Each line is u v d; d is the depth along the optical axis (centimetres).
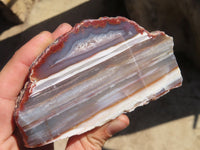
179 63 31
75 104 15
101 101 16
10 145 16
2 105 16
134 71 16
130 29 16
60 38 15
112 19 15
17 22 40
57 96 15
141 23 30
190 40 27
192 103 29
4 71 17
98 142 17
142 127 30
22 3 39
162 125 29
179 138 28
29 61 17
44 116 15
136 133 29
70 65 15
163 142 29
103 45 15
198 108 29
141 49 16
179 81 17
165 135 29
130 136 29
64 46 15
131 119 30
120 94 16
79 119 15
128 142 29
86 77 15
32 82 14
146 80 16
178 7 25
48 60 15
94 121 15
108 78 16
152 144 29
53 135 15
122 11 37
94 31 15
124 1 33
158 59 17
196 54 28
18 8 38
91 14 38
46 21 39
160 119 29
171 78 17
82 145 16
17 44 39
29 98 14
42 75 15
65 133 15
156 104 30
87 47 15
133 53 16
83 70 15
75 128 15
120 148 29
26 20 40
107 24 15
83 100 15
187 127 29
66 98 15
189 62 31
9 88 17
